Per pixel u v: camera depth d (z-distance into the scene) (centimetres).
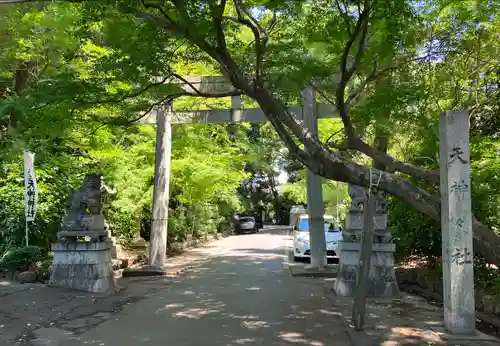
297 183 3416
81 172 1367
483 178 905
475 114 1073
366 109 830
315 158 703
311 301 929
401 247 1187
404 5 616
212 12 636
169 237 2045
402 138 1104
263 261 1691
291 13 746
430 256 1176
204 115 1381
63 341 641
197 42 678
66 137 1088
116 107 945
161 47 761
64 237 1041
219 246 2400
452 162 665
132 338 658
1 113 727
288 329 709
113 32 735
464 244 660
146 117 1435
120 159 1438
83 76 1023
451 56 951
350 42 667
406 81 898
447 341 637
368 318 778
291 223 4078
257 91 701
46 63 1077
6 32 1009
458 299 663
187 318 783
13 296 886
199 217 2539
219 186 2095
